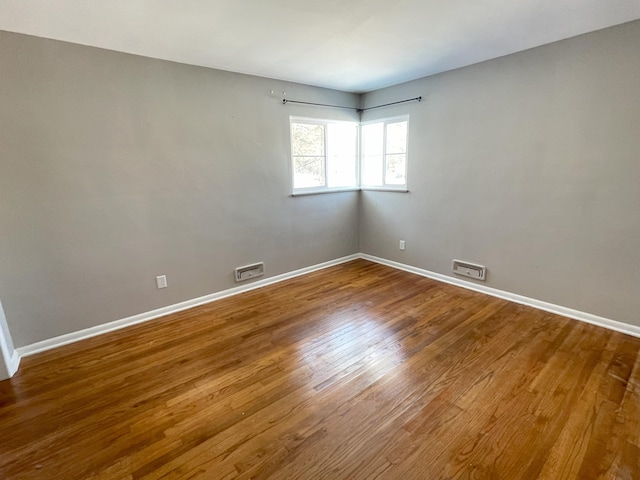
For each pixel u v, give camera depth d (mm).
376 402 1810
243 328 2725
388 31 2260
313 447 1521
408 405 1780
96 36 2221
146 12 1896
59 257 2457
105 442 1584
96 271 2631
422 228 3844
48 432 1655
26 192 2273
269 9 1898
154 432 1637
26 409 1825
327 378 2033
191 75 2893
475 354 2252
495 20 2129
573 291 2727
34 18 1930
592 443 1504
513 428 1604
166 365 2217
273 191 3652
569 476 1347
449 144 3387
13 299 2303
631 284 2420
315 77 3436
